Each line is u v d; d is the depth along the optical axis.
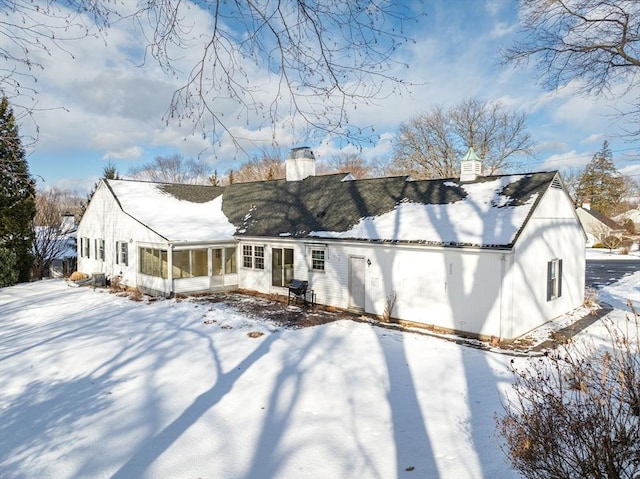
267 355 10.12
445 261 12.50
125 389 8.10
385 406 7.30
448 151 42.09
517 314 11.73
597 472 3.98
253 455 5.79
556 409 4.46
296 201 19.72
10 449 6.00
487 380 8.46
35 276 28.31
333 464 5.55
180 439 6.23
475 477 5.16
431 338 11.78
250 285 19.28
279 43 3.95
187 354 10.21
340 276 15.40
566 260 15.09
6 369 9.25
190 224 19.97
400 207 15.48
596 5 12.60
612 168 63.06
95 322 13.65
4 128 5.04
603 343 11.03
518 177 14.25
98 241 23.12
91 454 5.85
